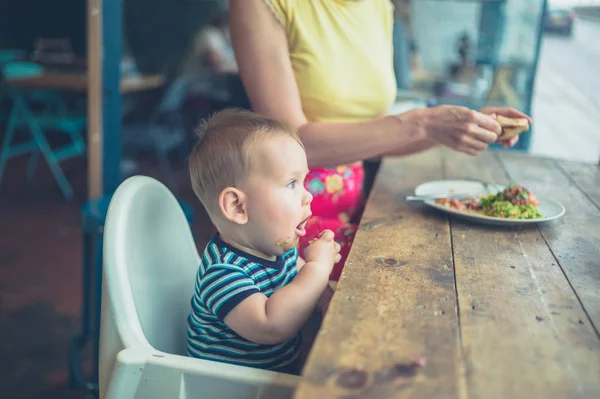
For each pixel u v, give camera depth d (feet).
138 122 16.12
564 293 2.88
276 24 4.47
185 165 16.47
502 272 3.13
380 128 4.26
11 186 14.53
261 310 3.02
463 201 4.36
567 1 13.34
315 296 3.12
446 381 2.05
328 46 4.61
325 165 4.50
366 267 3.08
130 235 3.28
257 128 3.28
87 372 6.93
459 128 4.09
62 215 12.77
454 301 2.71
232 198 3.23
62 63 15.72
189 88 16.01
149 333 3.30
